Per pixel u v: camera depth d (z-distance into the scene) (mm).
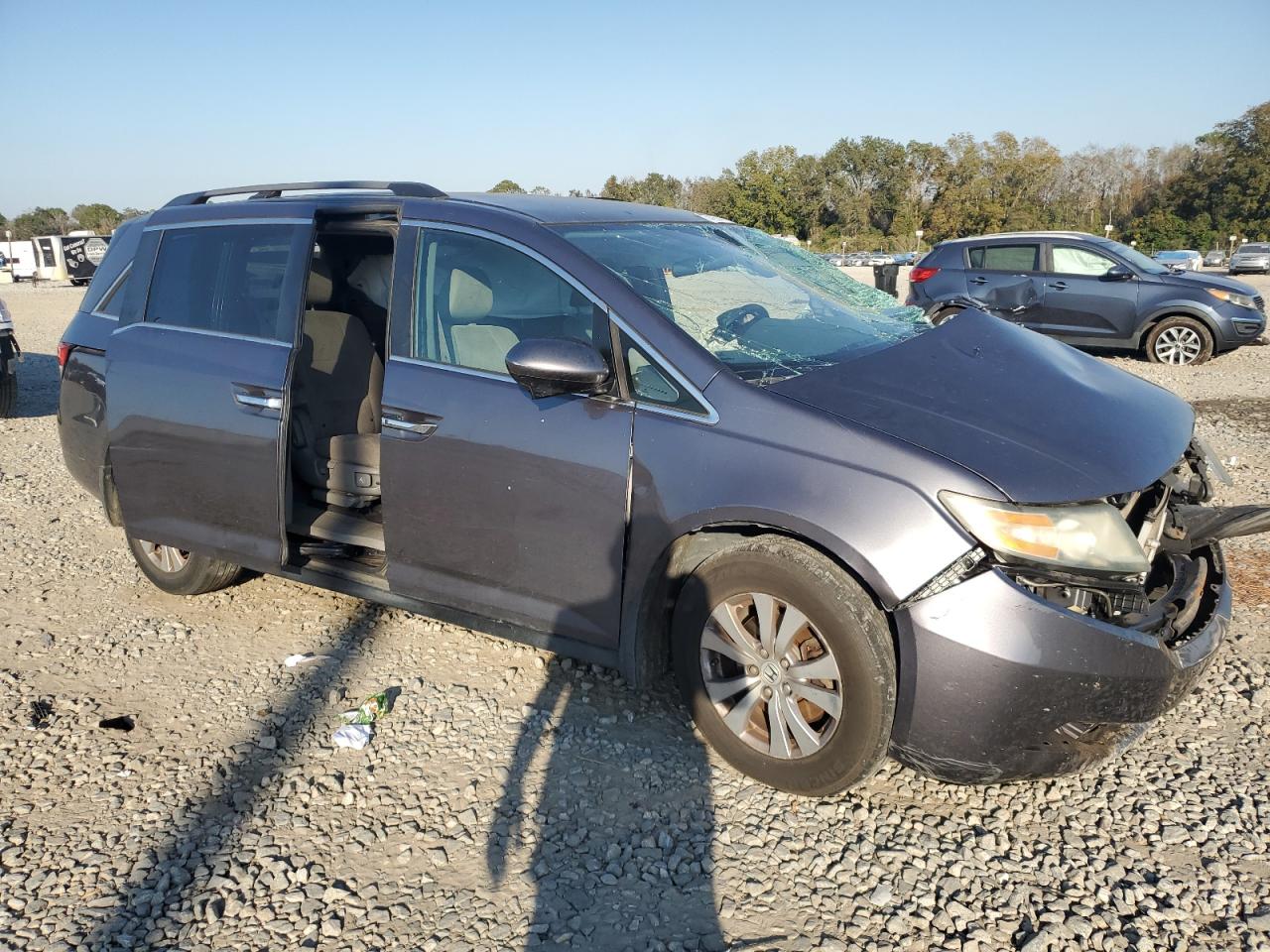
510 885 2664
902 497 2633
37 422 9461
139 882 2717
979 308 4156
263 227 4020
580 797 3035
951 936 2432
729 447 2877
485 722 3494
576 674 3812
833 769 2828
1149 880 2613
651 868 2715
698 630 3068
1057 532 2566
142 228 4703
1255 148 74438
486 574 3406
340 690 3768
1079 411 3027
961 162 82062
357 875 2721
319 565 3949
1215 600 3029
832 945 2402
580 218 3639
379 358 4613
